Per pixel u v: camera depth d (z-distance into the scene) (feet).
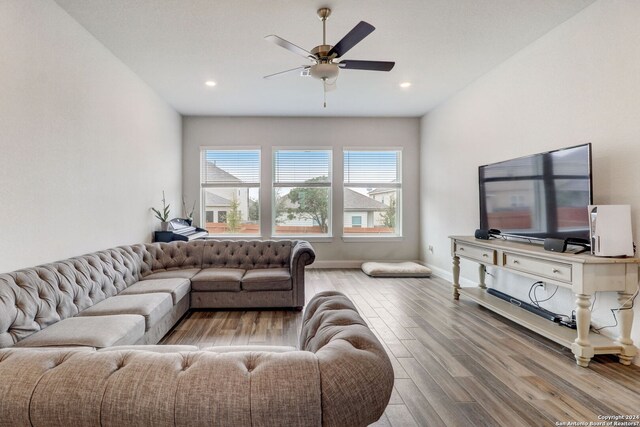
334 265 19.45
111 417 2.54
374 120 19.45
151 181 14.56
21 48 7.23
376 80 13.66
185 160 18.89
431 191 18.06
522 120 10.97
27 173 7.43
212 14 8.89
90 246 9.89
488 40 10.37
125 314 7.32
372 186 19.85
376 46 10.74
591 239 7.60
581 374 7.11
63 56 8.62
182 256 13.07
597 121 8.34
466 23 9.39
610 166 8.03
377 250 19.66
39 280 6.79
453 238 12.92
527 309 10.01
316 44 10.55
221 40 10.32
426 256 18.80
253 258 13.42
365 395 2.78
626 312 7.33
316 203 19.71
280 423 2.58
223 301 11.67
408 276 17.03
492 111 12.56
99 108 10.36
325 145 19.38
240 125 19.10
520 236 10.28
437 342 8.90
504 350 8.38
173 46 10.68
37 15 7.70
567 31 9.21
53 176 8.26
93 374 2.71
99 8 8.57
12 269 7.01
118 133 11.59
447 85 14.28
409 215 19.77
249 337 9.37
